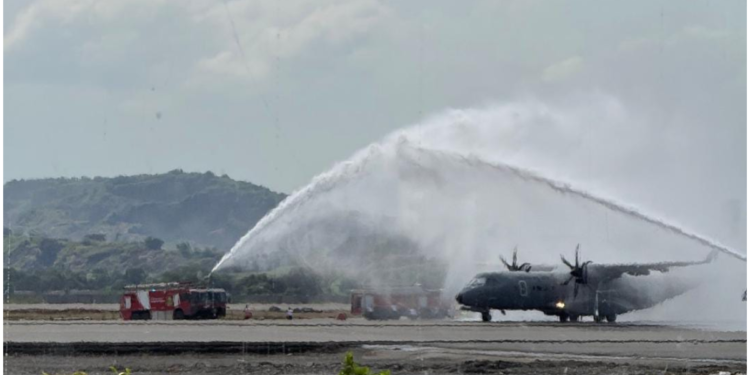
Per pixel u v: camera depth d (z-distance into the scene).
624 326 143.50
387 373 54.00
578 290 160.75
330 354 95.44
